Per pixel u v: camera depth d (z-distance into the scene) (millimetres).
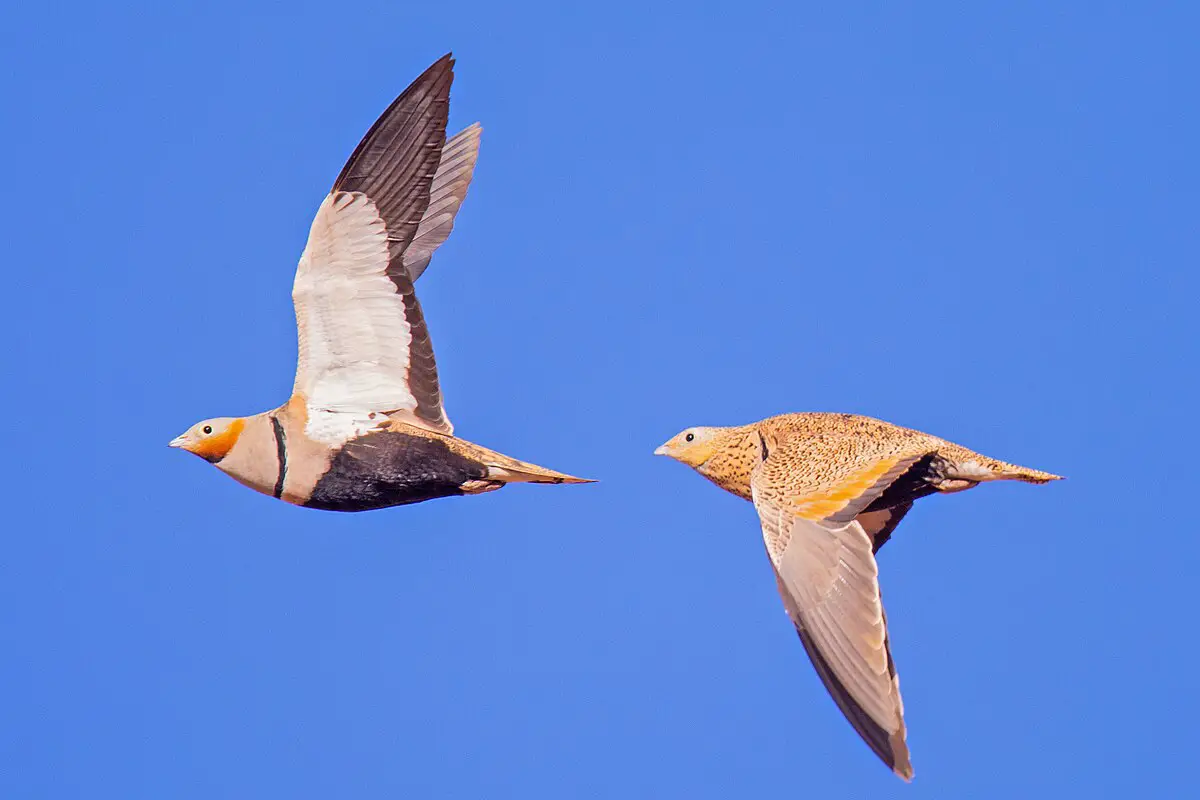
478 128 18156
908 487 16672
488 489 16828
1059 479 16094
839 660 14602
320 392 16656
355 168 16062
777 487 15680
